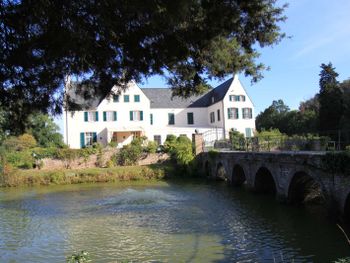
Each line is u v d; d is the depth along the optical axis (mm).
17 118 6953
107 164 44750
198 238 16203
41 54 5719
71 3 5145
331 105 45781
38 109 6715
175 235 16844
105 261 13820
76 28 5305
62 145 47938
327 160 16859
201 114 57594
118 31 5734
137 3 5109
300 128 59406
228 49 7270
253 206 22375
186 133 54031
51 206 25938
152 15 5355
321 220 17750
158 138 53375
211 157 38562
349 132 23688
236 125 52906
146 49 6320
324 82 49562
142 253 14547
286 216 19156
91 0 5137
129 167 43000
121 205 25156
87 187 36156
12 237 17781
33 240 17172
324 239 15023
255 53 7848
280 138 28469
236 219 19250
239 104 53219
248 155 27734
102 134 51812
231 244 15133
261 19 7035
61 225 19938
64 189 35219
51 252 15297
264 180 27250
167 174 42156
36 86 6332
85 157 44844
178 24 5785
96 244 16078
